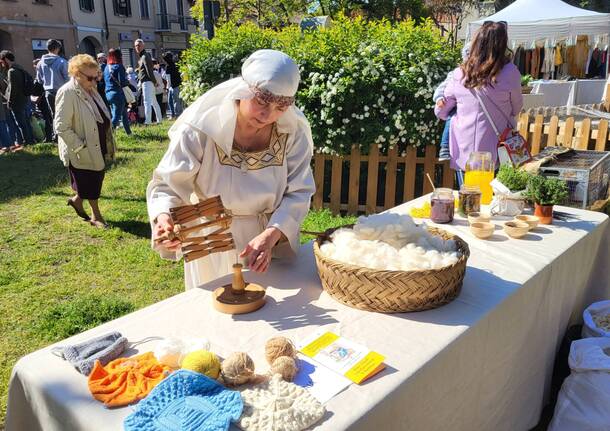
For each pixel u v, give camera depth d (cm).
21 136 902
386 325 147
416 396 127
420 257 156
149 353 130
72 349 131
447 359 137
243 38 562
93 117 461
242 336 142
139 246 461
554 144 532
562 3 1108
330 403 113
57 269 413
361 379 120
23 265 418
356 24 541
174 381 113
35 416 123
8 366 283
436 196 243
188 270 219
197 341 133
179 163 182
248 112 170
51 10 2245
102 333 143
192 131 183
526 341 190
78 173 475
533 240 219
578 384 202
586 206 274
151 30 3080
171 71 1208
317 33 539
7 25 2062
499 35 324
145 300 362
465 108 347
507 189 250
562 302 219
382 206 536
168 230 161
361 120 494
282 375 120
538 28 1057
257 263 167
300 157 199
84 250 450
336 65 489
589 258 242
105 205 572
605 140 497
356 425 108
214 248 161
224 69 551
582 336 229
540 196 238
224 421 103
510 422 194
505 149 313
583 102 979
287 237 183
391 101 491
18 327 325
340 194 538
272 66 161
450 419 148
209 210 160
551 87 940
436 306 157
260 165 189
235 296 159
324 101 482
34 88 895
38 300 360
